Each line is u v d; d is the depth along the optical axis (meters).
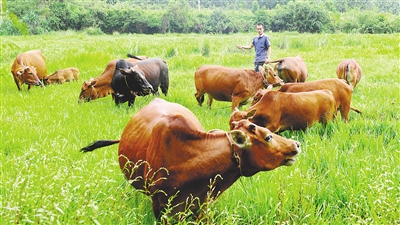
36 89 13.70
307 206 4.39
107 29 70.69
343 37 33.53
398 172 5.28
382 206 4.19
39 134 7.25
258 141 3.79
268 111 7.02
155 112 4.46
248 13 80.06
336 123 7.53
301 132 7.38
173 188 3.82
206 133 3.91
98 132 7.48
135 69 10.05
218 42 33.06
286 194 4.64
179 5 72.31
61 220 3.72
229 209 4.54
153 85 11.19
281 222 4.11
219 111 9.86
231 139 3.82
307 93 7.34
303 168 5.55
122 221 3.93
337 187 5.04
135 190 4.48
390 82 13.13
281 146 3.81
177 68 18.05
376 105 9.23
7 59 21.83
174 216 3.93
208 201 3.85
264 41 11.59
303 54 22.34
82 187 4.58
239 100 9.40
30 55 14.62
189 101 11.03
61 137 7.18
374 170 5.30
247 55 21.55
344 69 11.95
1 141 6.79
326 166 5.79
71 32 57.03
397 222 4.05
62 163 5.38
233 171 3.86
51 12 63.81
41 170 4.54
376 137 7.02
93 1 74.12
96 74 16.53
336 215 4.47
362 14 56.84
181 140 3.84
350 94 8.14
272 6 106.44
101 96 11.18
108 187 4.82
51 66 17.97
